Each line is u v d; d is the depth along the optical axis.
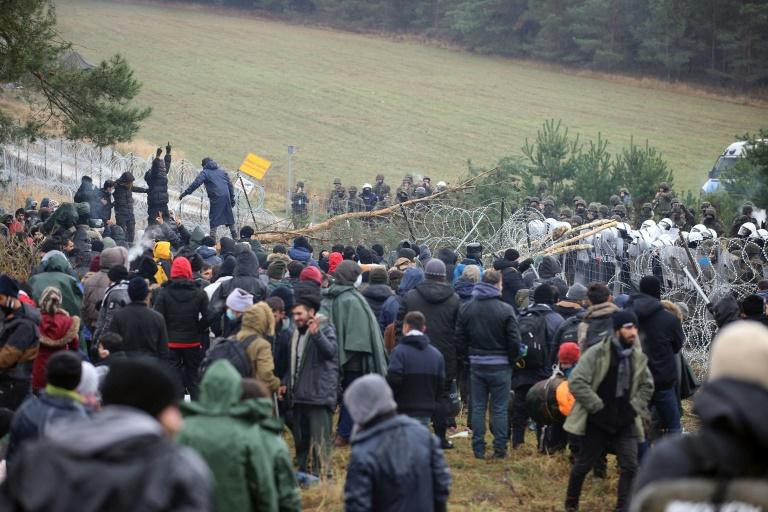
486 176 60.34
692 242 45.41
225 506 13.20
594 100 180.88
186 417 13.70
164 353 23.34
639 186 76.38
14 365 20.69
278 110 164.88
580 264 46.38
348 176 127.44
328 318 24.56
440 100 179.12
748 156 66.94
